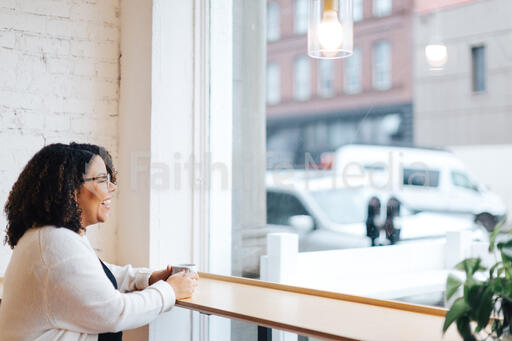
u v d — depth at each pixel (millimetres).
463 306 1176
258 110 2336
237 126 2410
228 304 1726
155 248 2363
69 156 1659
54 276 1521
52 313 1524
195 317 2314
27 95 2449
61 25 2512
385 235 1733
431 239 1575
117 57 2627
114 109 2621
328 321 1496
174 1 2416
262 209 2270
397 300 1704
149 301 1664
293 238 2115
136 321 1619
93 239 2559
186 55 2455
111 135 2613
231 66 2441
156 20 2367
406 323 1471
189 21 2461
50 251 1544
